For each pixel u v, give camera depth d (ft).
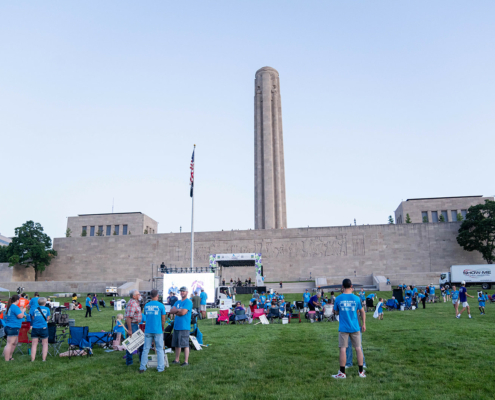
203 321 87.97
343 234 272.31
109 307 155.94
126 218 368.68
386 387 32.50
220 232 286.46
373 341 52.06
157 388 33.73
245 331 67.10
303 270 272.10
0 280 276.62
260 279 189.16
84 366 42.50
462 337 51.75
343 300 36.42
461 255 260.01
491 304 113.19
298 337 57.88
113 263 295.89
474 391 30.99
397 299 113.80
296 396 30.86
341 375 35.37
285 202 332.39
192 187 163.02
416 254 263.70
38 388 34.58
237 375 37.11
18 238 278.87
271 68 344.69
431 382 33.53
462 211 321.11
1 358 47.52
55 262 302.25
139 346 42.91
